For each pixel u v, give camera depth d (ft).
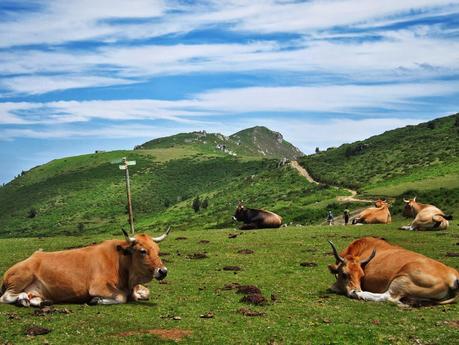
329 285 53.52
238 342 34.32
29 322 38.70
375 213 120.16
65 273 44.91
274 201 337.31
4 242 103.35
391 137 472.85
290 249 80.02
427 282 43.06
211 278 58.18
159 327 37.86
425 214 98.78
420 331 36.24
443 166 302.86
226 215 339.16
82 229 476.54
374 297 45.27
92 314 41.60
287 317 40.73
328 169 422.00
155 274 45.34
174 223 379.35
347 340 34.58
